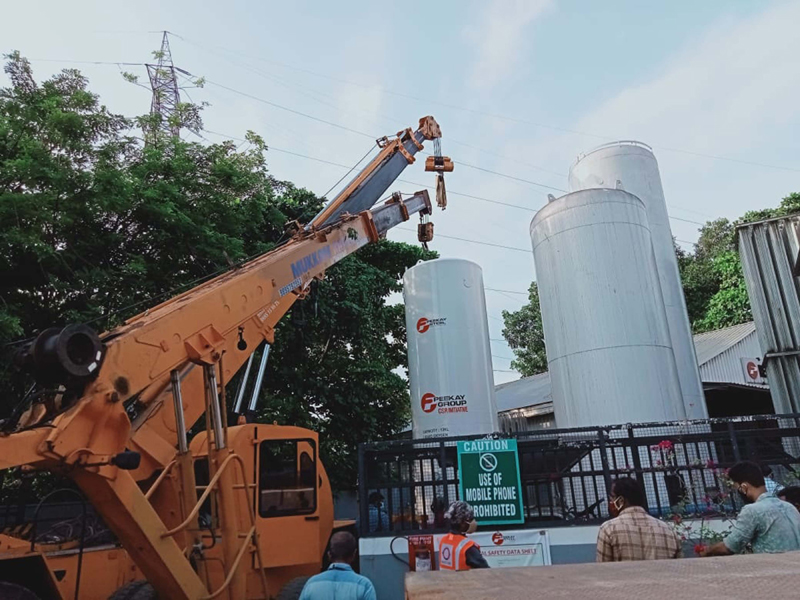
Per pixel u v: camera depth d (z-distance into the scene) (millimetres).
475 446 8500
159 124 15945
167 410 7945
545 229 12078
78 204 11570
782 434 8484
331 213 11781
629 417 10539
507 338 45250
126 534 6004
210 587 6859
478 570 1557
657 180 14633
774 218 15727
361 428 19156
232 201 15734
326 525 9328
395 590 8070
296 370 17906
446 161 14602
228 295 7805
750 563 1437
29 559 6758
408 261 23469
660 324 11273
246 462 8180
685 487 8328
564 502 8477
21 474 6996
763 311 15531
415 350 13336
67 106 13094
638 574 1356
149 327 6574
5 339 10078
